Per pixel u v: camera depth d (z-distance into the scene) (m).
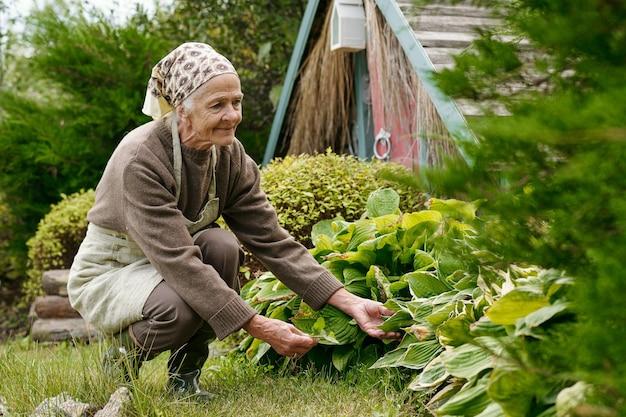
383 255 4.16
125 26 9.73
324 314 3.90
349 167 5.79
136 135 3.47
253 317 3.32
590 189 1.47
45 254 7.89
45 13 9.26
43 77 9.12
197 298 3.29
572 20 1.46
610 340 1.47
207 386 3.87
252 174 3.76
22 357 4.08
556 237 1.66
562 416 1.96
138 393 3.21
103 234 3.58
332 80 7.15
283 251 3.72
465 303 3.24
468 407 2.57
